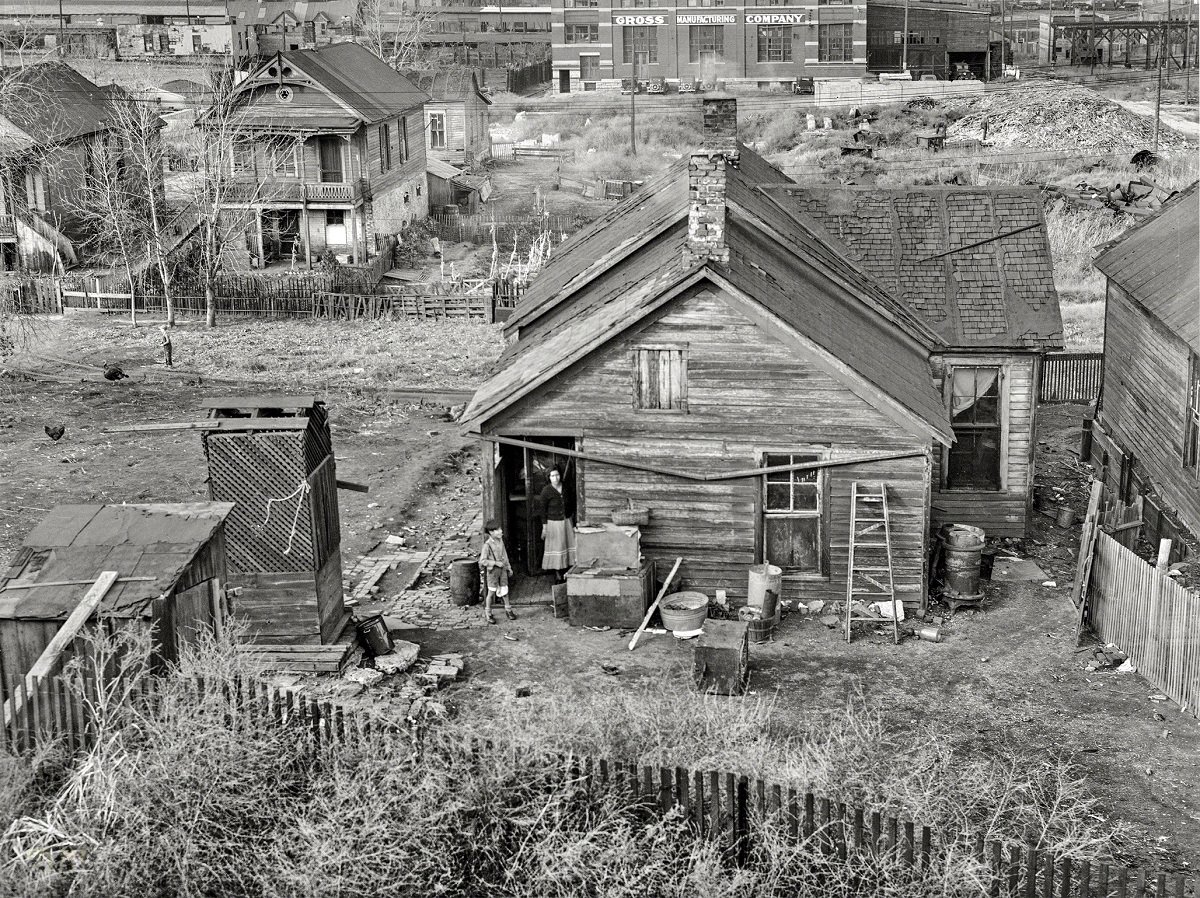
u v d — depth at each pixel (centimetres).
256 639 1966
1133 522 2453
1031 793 1554
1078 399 3672
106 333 4566
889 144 7719
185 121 7956
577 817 1336
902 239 2727
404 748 1380
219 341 4425
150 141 5550
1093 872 1397
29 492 2825
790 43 9581
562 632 2153
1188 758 1736
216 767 1304
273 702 1430
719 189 2125
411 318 4744
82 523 1678
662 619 2183
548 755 1388
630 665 2023
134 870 1228
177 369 4000
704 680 1916
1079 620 2123
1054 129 7594
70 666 1375
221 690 1396
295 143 5491
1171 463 2664
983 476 2594
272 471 1923
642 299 2169
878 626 2191
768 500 2231
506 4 14825
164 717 1355
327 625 2005
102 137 5741
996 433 2577
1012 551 2558
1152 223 3209
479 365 4034
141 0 12762
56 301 4944
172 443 3212
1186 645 1862
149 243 5084
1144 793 1652
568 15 9844
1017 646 2108
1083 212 5772
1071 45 11400
